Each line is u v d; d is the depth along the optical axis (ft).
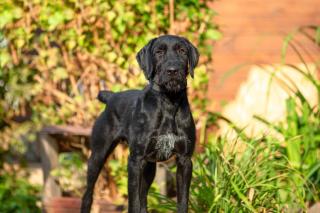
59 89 27.37
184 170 19.93
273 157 24.38
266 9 38.58
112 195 26.63
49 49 26.73
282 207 22.80
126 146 26.27
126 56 26.22
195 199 22.76
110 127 22.16
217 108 38.09
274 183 23.26
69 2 25.95
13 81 28.71
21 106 29.43
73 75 26.78
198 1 27.09
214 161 23.54
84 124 26.84
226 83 38.24
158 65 19.47
